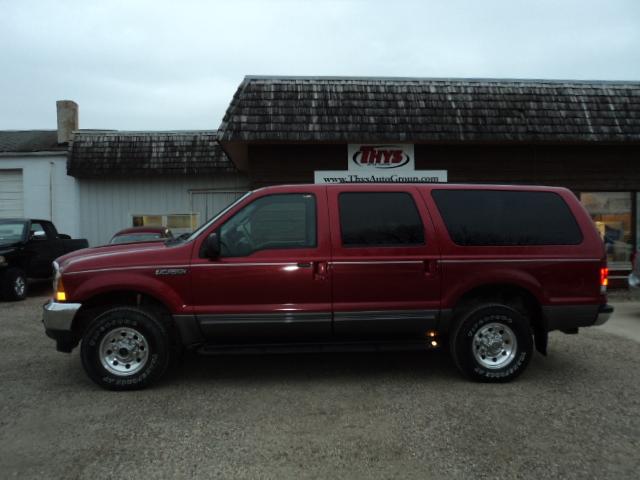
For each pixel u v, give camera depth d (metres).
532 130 10.12
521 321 5.01
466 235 5.06
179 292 4.82
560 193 5.30
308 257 4.87
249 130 9.72
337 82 10.36
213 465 3.42
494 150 10.76
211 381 5.18
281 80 10.26
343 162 10.48
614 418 4.17
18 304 10.41
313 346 5.05
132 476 3.28
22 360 6.02
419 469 3.35
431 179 10.55
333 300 4.90
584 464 3.41
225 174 17.02
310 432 3.92
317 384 5.06
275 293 4.86
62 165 16.98
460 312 5.11
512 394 4.74
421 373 5.41
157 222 17.16
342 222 5.00
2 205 17.31
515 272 5.02
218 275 4.82
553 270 5.08
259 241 4.95
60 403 4.56
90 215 17.06
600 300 5.14
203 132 17.23
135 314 4.82
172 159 16.66
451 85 10.50
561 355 6.10
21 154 16.88
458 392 4.80
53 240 12.44
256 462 3.46
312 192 5.07
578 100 10.52
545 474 3.28
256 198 5.01
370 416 4.23
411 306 4.95
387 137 9.83
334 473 3.31
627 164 11.07
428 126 10.01
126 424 4.09
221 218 4.95
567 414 4.25
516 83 10.67
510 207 5.19
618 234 11.20
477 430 3.94
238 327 4.86
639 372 5.41
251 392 4.84
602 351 6.29
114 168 16.42
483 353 5.05
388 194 5.10
